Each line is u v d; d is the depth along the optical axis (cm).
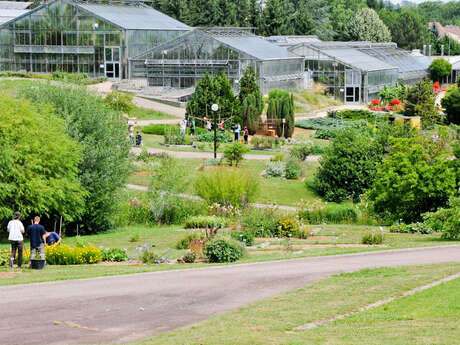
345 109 9675
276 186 5197
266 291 1705
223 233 3209
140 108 8538
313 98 10100
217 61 9544
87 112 3997
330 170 5084
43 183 3406
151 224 4062
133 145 6406
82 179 3750
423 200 3866
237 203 4253
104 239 3344
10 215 3316
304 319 1377
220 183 4275
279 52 10150
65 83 4228
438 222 3170
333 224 3947
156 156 5794
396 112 8969
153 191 4225
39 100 3972
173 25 11188
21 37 10550
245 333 1255
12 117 3416
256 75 9406
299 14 15612
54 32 10425
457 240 3016
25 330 1309
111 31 10312
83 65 10481
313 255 2450
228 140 7025
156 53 9825
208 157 5919
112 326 1344
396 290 1661
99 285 1816
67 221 3753
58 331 1302
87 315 1440
